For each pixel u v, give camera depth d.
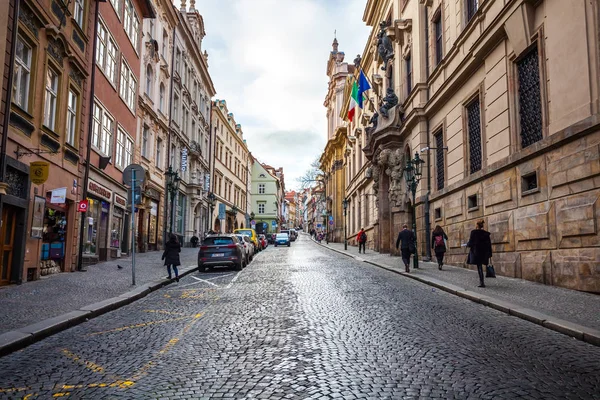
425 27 22.25
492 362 5.25
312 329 7.05
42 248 13.55
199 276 16.36
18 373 5.05
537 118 12.07
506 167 13.13
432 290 11.64
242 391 4.35
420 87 21.77
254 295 11.05
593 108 9.56
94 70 16.81
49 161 13.43
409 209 24.92
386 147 25.64
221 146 53.53
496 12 13.95
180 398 4.20
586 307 8.18
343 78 58.88
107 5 18.97
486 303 9.20
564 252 10.45
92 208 17.95
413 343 6.15
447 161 18.86
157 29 29.11
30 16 12.02
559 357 5.48
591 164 9.50
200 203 42.81
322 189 77.38
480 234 11.38
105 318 8.40
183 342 6.41
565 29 10.59
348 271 17.27
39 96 12.69
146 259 22.14
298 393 4.27
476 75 15.84
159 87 29.95
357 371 4.93
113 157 20.52
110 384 4.64
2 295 9.99
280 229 108.94
